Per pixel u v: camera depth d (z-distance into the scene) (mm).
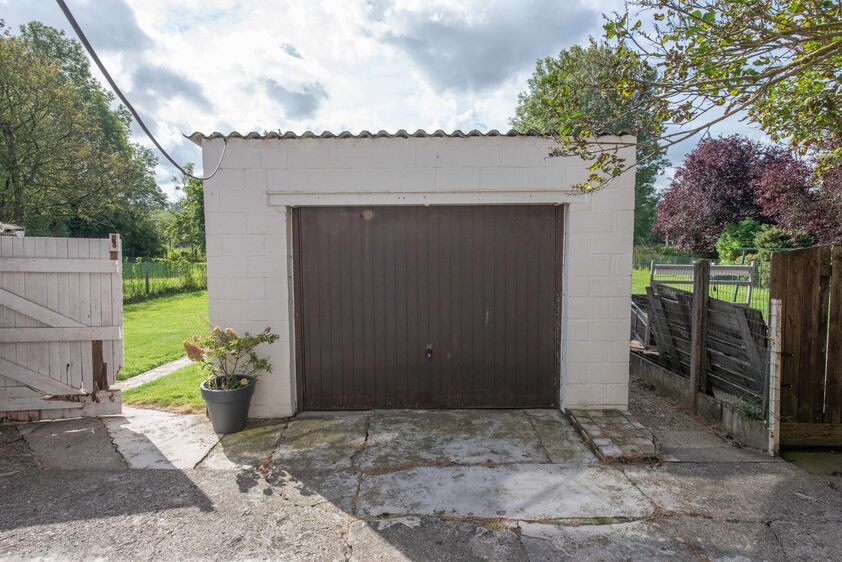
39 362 4770
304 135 4684
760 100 4473
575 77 3826
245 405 4523
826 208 14203
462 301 5062
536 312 5070
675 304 5797
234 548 2783
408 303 5066
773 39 3436
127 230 32656
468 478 3602
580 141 3795
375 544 2814
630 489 3432
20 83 18188
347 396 5133
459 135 4684
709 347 5012
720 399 4879
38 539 2861
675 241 25938
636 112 3848
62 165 19594
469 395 5125
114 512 3160
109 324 4852
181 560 2682
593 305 4855
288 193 4777
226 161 4758
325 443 4254
